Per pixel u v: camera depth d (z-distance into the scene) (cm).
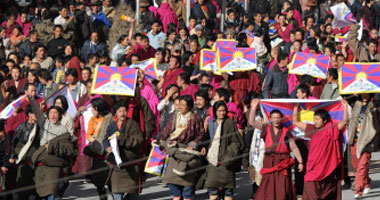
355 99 2739
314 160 2422
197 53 3681
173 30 4056
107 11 4769
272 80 3369
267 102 2552
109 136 2506
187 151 2480
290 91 3347
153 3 5044
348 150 2795
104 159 2570
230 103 2867
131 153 2505
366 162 2677
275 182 2436
